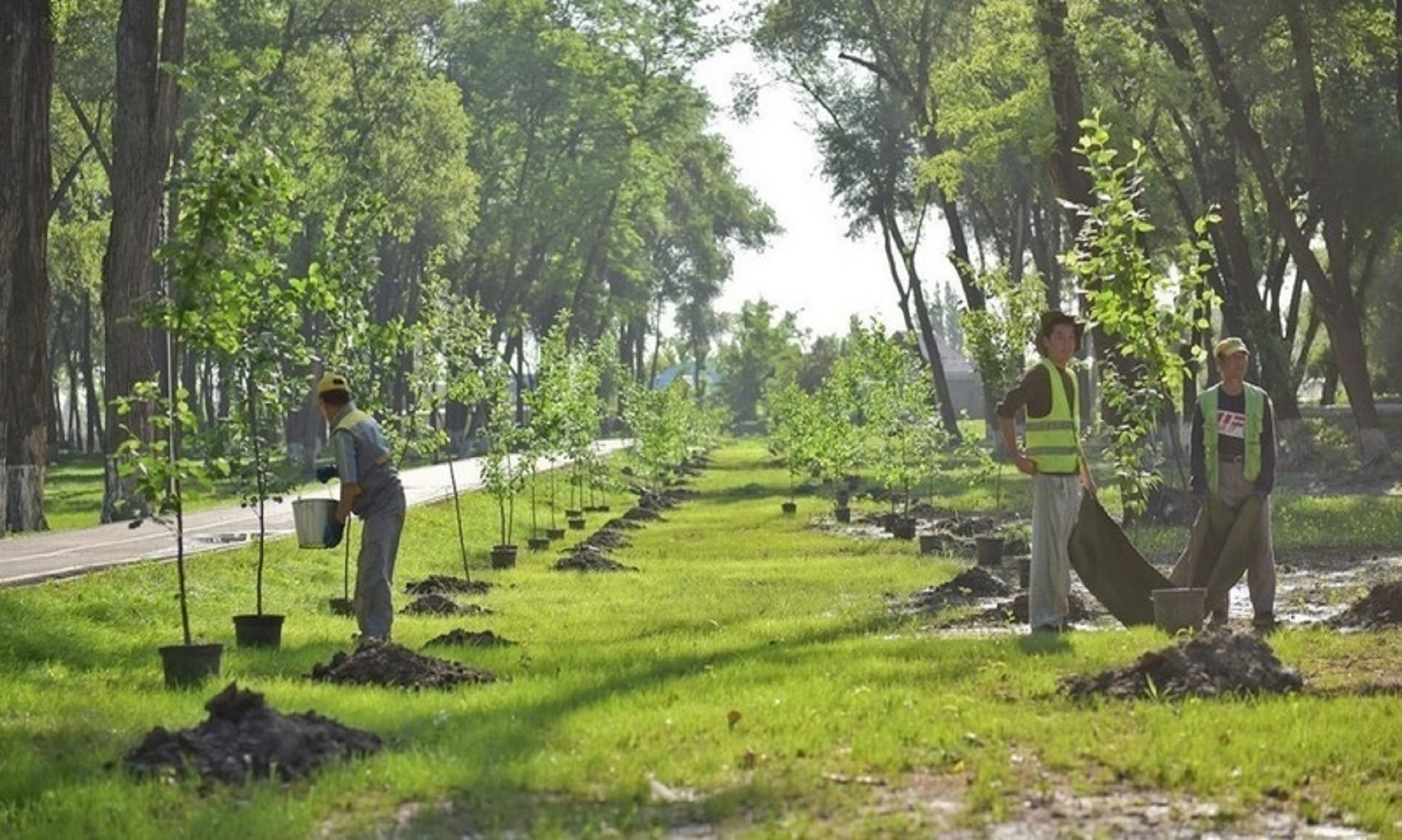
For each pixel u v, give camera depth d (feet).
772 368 545.03
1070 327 53.36
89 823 26.04
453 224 290.35
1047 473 53.31
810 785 28.45
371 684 42.73
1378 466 167.32
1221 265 199.82
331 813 26.96
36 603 63.62
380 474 53.16
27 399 140.05
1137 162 57.57
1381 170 200.85
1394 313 301.43
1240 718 33.30
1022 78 139.44
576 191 313.12
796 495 196.75
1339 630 53.42
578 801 27.73
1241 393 55.31
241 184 48.57
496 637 55.72
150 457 45.78
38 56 138.82
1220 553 55.42
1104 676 38.11
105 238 268.21
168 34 147.02
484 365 110.22
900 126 251.80
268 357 58.44
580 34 320.70
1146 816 26.68
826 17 228.63
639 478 239.30
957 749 31.22
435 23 318.24
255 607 73.20
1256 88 161.17
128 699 39.60
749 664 44.24
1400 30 156.35
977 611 64.44
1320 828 26.09
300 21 250.57
